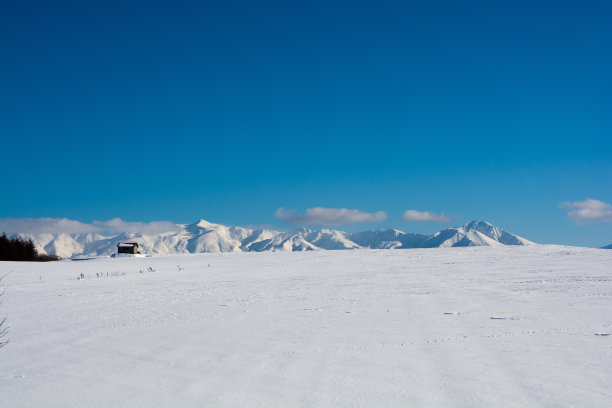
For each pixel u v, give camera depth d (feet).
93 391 16.35
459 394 14.60
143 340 25.18
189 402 14.75
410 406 13.71
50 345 24.90
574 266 70.95
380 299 39.58
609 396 14.01
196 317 32.83
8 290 60.49
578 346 20.22
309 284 57.57
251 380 16.89
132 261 146.51
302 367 18.43
